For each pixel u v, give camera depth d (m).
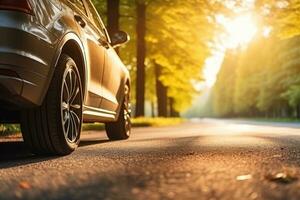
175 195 1.99
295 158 3.47
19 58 3.48
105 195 2.05
